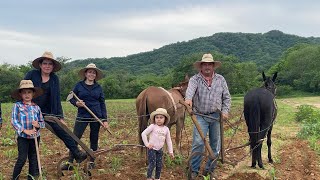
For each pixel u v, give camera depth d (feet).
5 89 204.23
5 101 204.95
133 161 33.24
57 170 27.25
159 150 24.93
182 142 46.03
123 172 28.99
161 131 24.71
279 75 300.61
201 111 26.73
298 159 36.09
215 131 27.20
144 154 34.71
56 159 34.35
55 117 23.95
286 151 40.34
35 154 25.00
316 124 58.08
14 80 208.54
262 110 30.07
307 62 286.25
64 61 266.77
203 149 26.78
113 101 180.65
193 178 26.40
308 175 30.09
